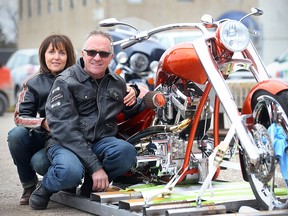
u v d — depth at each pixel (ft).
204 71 19.74
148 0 119.96
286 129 17.95
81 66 21.49
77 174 20.51
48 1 137.39
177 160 21.34
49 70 22.41
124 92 21.81
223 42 18.28
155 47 48.32
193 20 122.83
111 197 20.40
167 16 121.60
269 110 18.28
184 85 21.06
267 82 18.65
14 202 23.54
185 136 21.48
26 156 22.56
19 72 78.84
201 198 19.15
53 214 21.20
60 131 20.85
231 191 20.79
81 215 20.95
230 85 38.47
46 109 21.24
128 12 119.14
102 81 21.42
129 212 19.03
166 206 18.57
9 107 78.23
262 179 18.16
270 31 97.81
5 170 31.48
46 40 22.39
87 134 21.22
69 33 130.21
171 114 21.35
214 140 20.98
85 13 124.77
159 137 21.81
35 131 22.08
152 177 22.27
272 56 97.60
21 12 142.51
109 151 20.95
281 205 18.56
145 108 22.21
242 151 19.38
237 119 17.94
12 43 138.00
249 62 19.52
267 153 17.88
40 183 22.70
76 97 21.16
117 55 46.39
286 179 18.03
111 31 49.24
